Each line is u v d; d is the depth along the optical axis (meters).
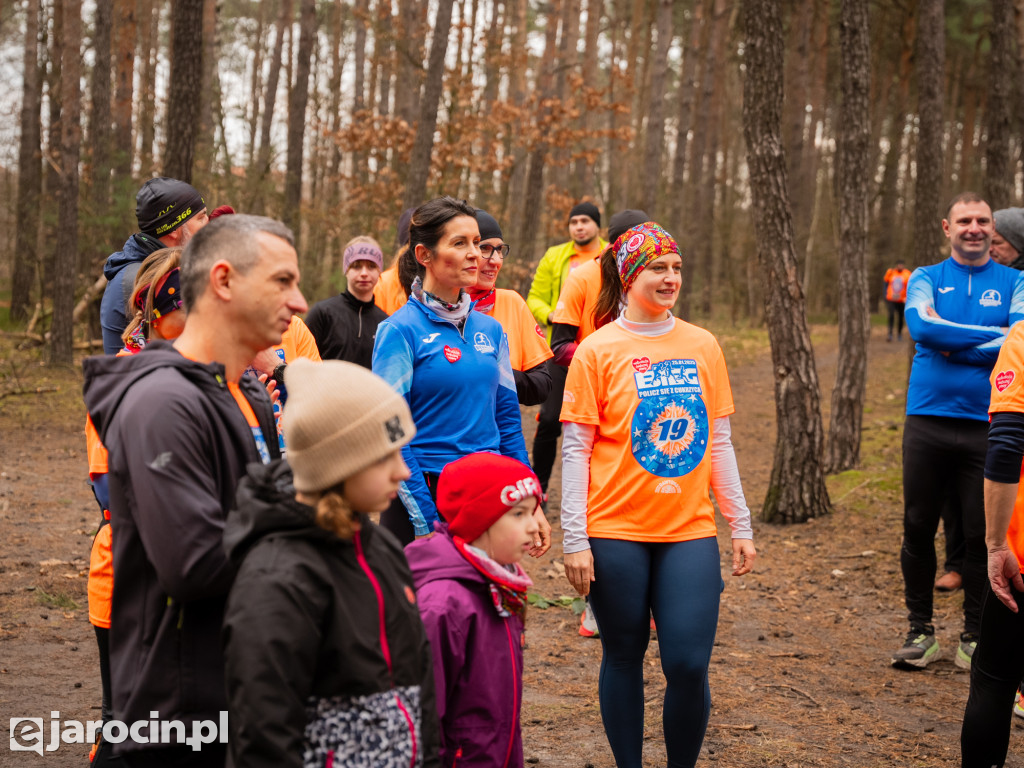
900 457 9.73
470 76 17.88
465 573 2.38
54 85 22.78
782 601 6.00
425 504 3.40
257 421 2.21
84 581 5.79
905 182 40.09
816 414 7.77
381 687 1.82
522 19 23.53
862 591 6.21
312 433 1.77
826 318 33.75
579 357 3.25
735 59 31.88
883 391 15.68
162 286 2.69
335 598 1.79
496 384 3.67
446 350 3.52
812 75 34.31
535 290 6.99
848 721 4.21
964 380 4.69
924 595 4.91
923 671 4.88
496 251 4.39
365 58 28.95
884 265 34.22
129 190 16.14
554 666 4.77
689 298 26.92
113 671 2.03
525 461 3.79
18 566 6.01
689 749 3.15
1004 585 3.00
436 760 1.94
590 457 3.27
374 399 1.80
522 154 22.33
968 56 35.19
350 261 5.61
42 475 8.76
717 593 3.15
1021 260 5.11
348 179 19.67
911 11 29.94
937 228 11.16
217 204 17.30
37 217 20.69
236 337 2.11
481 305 4.44
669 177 36.78
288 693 1.70
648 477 3.16
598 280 5.23
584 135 19.02
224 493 2.01
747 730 4.08
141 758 1.97
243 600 1.72
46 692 4.21
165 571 1.86
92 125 19.23
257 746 1.67
